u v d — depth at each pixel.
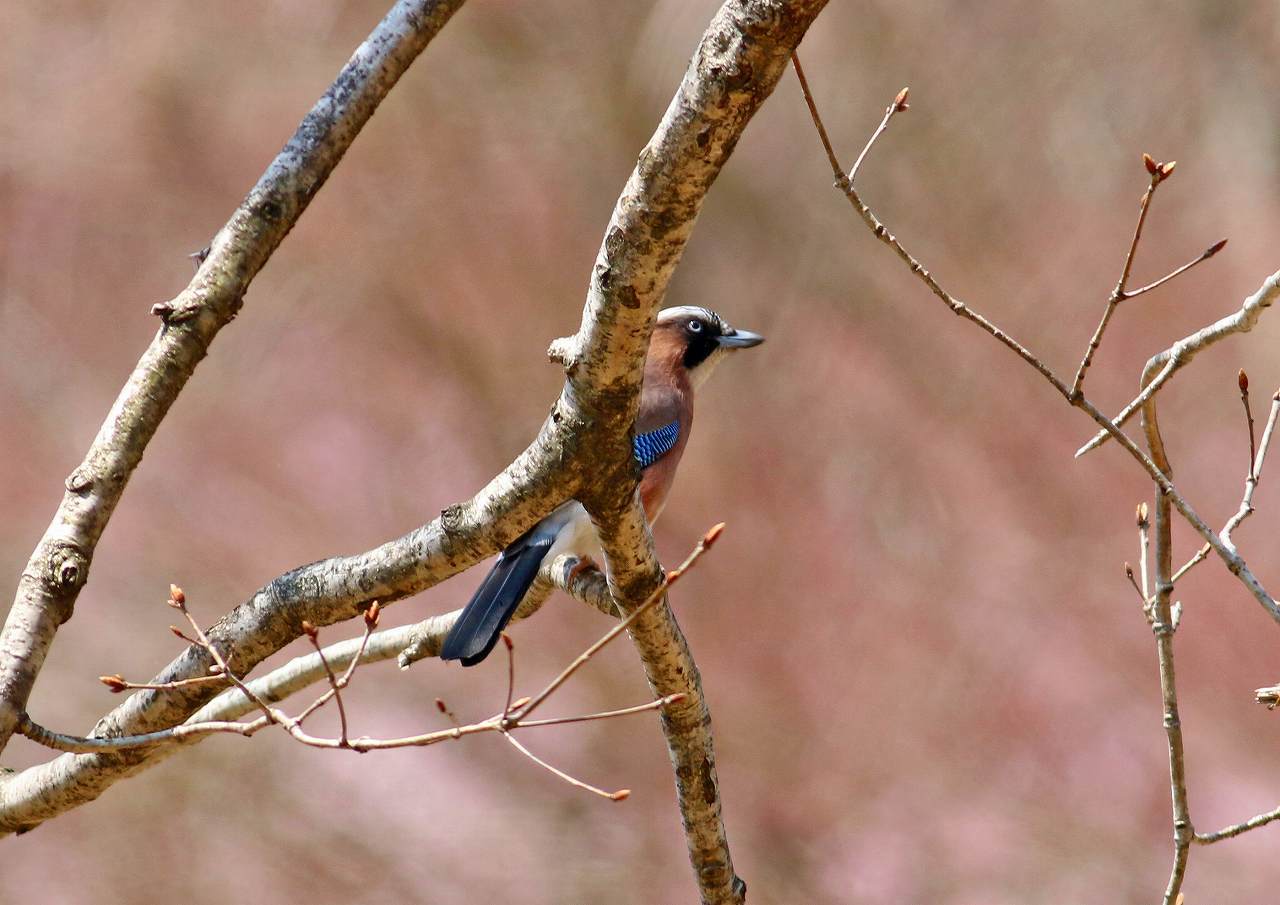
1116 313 16.45
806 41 17.55
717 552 14.98
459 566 4.35
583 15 17.41
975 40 17.75
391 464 15.52
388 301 16.23
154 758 4.80
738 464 15.66
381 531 15.05
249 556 14.59
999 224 17.20
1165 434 15.67
